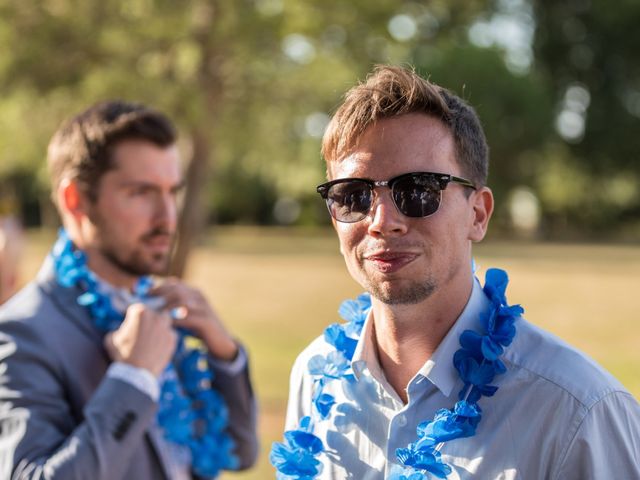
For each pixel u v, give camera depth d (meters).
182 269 8.53
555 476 1.50
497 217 34.62
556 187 34.38
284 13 7.79
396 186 1.59
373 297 1.72
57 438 2.04
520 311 1.65
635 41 31.47
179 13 7.64
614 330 10.54
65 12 7.45
